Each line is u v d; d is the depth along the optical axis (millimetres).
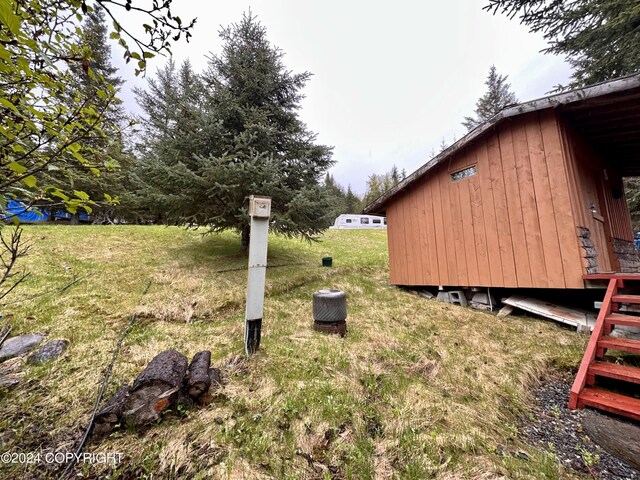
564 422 2334
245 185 5137
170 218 5910
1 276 4316
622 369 2508
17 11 1273
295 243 10000
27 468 1680
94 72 1630
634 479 1755
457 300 5363
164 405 2035
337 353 3102
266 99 6539
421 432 2066
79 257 5664
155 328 3445
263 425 2027
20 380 2344
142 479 1654
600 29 5277
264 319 3990
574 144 4391
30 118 1501
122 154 6844
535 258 4168
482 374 2988
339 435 2006
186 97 5801
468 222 5070
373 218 21297
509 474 1760
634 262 6133
